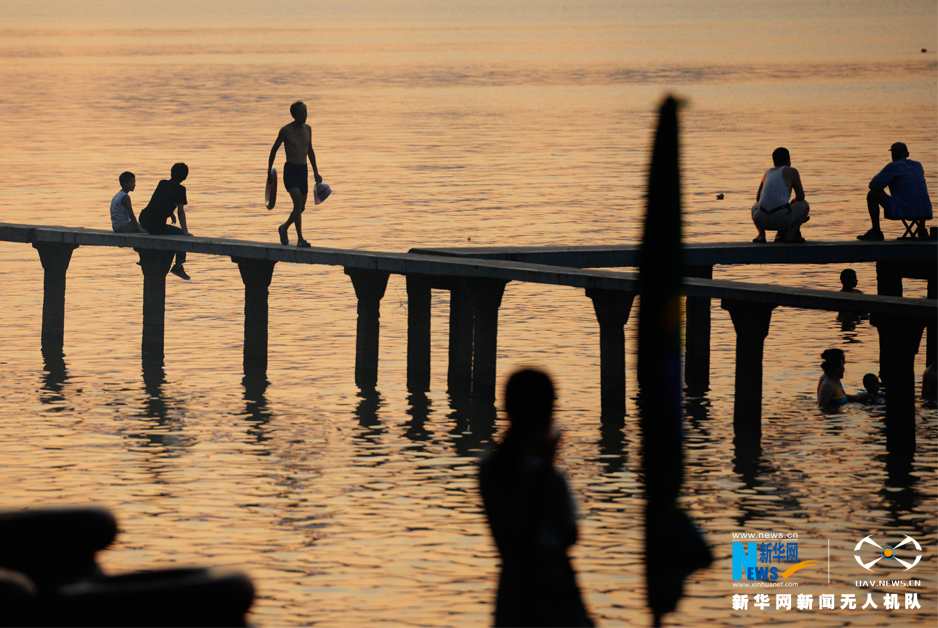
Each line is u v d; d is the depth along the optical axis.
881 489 48.47
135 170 165.12
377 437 57.16
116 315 86.06
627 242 111.62
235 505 46.75
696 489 48.59
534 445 22.47
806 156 177.38
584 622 21.94
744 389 57.94
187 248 72.69
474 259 66.50
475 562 40.62
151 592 21.52
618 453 54.00
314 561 40.72
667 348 19.12
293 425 59.22
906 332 53.28
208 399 64.31
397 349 77.31
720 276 99.50
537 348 75.19
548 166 168.38
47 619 21.19
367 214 129.38
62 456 53.38
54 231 76.38
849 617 36.69
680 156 18.98
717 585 38.88
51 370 70.88
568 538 22.12
